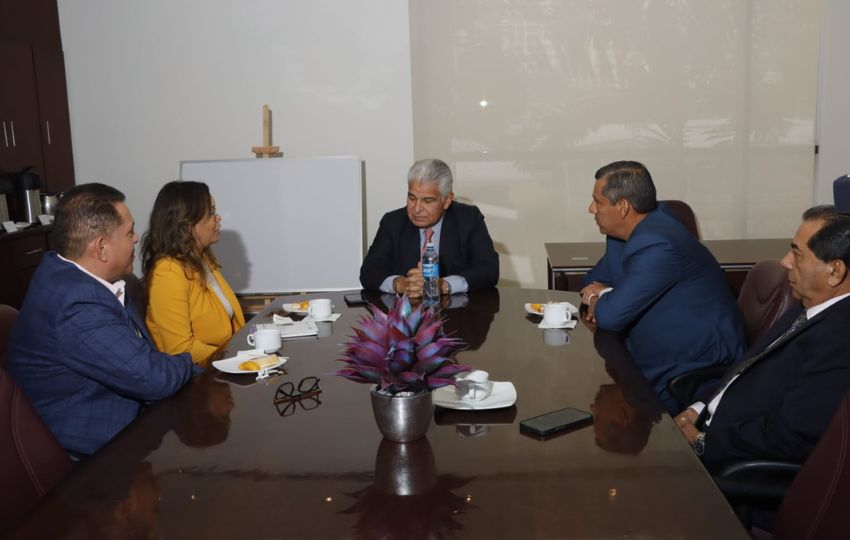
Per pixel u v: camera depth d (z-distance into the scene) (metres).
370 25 4.97
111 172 5.10
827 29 5.10
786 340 1.86
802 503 1.37
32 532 1.14
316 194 4.82
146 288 2.45
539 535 1.08
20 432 1.49
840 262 1.74
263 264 4.86
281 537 1.10
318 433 1.50
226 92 5.03
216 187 4.84
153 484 1.29
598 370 1.89
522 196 5.37
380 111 5.04
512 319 2.50
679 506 1.16
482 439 1.45
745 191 5.30
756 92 5.20
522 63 5.23
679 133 5.26
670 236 2.42
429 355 1.36
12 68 4.41
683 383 2.34
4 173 4.35
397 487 1.25
